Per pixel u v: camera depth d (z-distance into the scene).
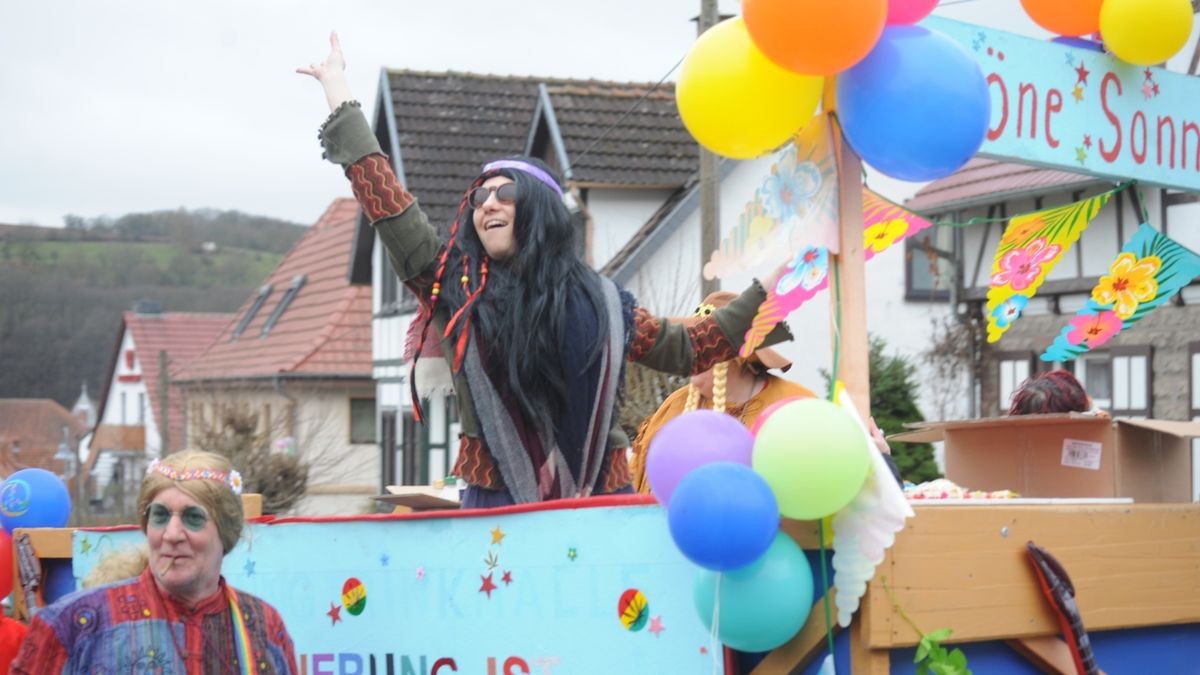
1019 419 4.17
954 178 16.12
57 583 4.63
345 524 3.36
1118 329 4.32
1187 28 3.48
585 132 18.64
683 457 2.57
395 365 26.22
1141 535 3.04
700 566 2.53
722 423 2.61
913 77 2.70
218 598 2.96
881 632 2.59
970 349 16.05
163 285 77.62
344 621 3.35
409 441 26.08
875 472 2.56
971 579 2.73
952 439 4.46
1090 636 3.08
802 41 2.58
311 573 3.42
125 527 4.19
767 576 2.55
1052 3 3.55
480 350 3.24
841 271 2.90
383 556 3.28
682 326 3.33
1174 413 13.66
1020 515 2.83
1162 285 4.20
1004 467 4.30
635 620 2.86
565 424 3.24
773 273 3.32
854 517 2.59
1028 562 2.82
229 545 2.98
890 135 2.73
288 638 3.07
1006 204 15.25
